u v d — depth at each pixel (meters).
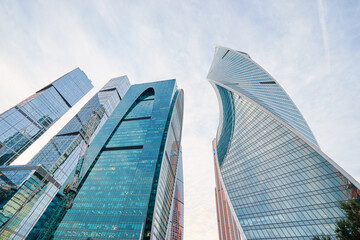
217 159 132.38
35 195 96.25
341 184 67.25
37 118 158.62
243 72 170.88
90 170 129.75
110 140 158.00
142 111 192.25
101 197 108.31
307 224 66.81
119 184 114.50
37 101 161.25
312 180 74.50
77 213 101.75
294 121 99.94
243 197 91.50
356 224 24.47
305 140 83.44
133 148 144.25
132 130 164.88
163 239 109.62
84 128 162.62
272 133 98.19
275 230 72.38
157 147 137.00
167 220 123.25
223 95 175.00
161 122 164.88
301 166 80.12
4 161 133.25
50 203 113.19
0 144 130.50
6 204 82.94
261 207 81.94
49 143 147.50
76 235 91.25
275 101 117.19
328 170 72.50
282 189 80.25
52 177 109.69
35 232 97.12
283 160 87.12
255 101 118.38
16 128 141.38
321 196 69.44
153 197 104.31
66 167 131.25
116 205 101.75
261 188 87.19
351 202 26.55
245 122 119.94
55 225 97.69
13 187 90.56
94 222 95.25
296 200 74.06
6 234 79.12
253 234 76.88
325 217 64.62
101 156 141.88
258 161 96.81
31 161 126.12
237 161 109.00
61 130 164.75
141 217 93.06
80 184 119.50
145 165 123.44
